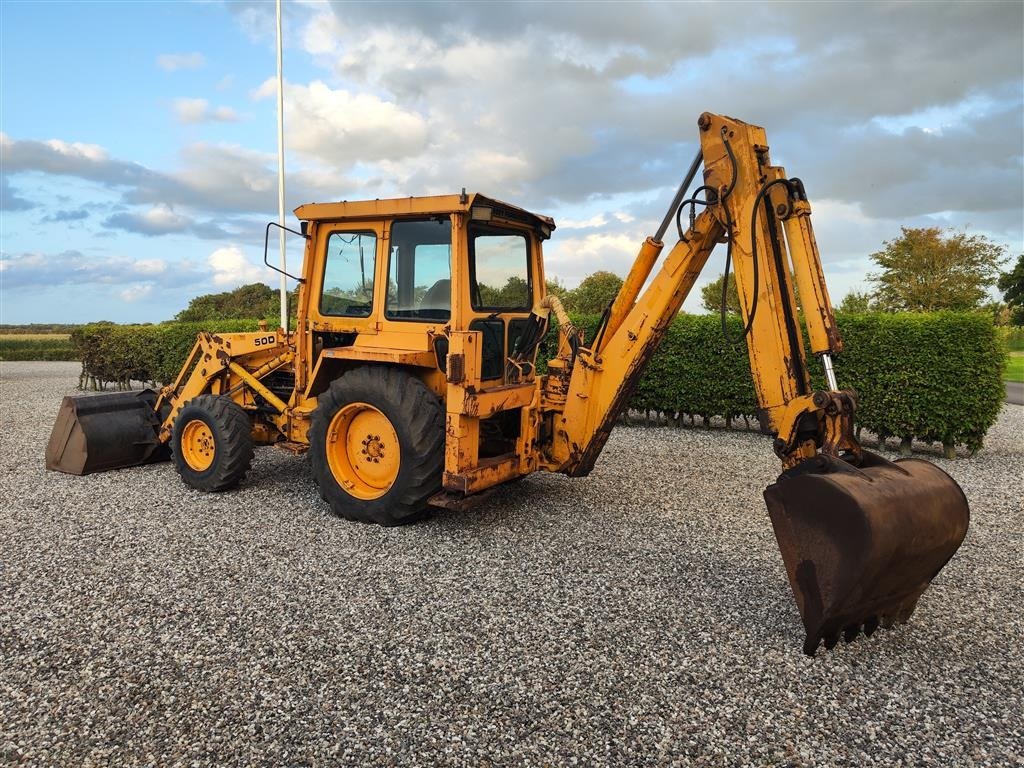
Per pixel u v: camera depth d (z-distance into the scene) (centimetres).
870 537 272
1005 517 518
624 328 442
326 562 402
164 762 225
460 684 272
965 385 725
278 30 820
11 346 3412
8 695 264
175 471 638
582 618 331
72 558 407
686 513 509
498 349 511
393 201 471
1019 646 311
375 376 459
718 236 401
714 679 278
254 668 284
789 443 345
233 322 1238
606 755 231
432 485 451
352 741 237
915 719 254
